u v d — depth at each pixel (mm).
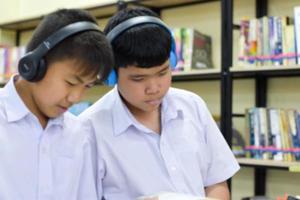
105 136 1133
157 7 2621
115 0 2619
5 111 975
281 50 1964
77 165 1063
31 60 864
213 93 2434
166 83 1037
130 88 1028
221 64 2090
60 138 1049
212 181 1247
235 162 1268
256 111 2049
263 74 2158
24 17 3074
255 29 2045
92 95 2883
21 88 991
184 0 2479
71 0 3088
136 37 980
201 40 2359
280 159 1965
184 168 1158
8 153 951
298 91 2152
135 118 1167
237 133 2193
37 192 974
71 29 854
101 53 861
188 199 969
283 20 1968
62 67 850
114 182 1116
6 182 939
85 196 1072
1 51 3146
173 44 1066
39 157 988
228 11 2076
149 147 1162
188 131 1208
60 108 915
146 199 993
